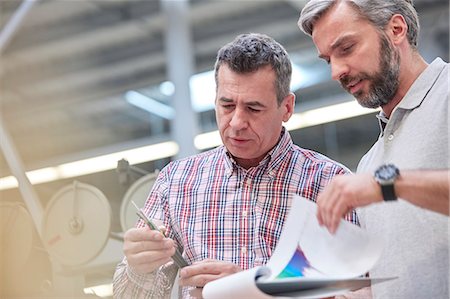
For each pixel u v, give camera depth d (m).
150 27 7.04
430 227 1.52
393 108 1.72
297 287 1.26
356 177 1.32
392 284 1.54
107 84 7.68
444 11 6.48
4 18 6.43
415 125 1.61
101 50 7.27
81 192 3.01
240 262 1.64
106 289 3.07
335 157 7.47
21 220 2.81
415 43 1.70
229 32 7.07
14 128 7.75
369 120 7.32
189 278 1.50
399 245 1.55
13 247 2.77
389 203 1.59
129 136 8.16
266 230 1.66
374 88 1.64
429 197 1.28
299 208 1.38
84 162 7.77
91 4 6.66
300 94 7.40
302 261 1.35
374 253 1.31
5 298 2.69
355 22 1.62
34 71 7.37
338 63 1.64
